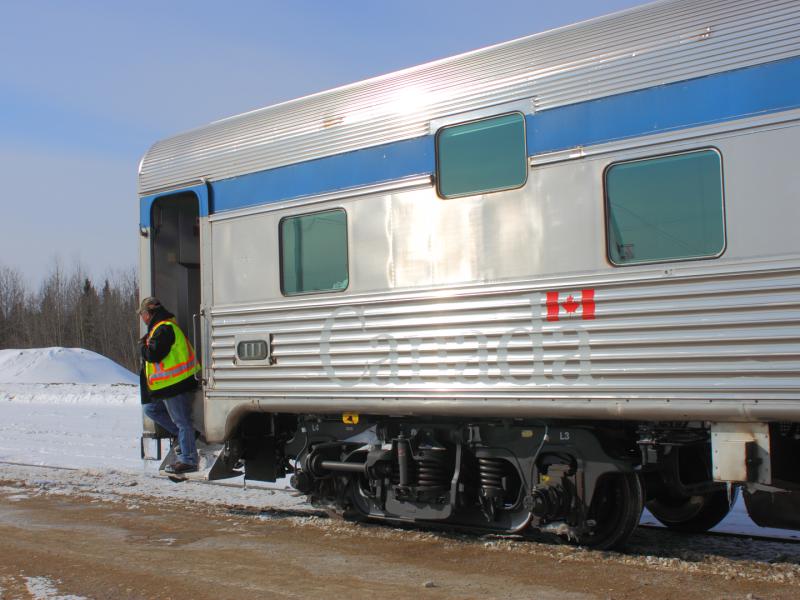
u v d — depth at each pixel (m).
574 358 5.41
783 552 6.00
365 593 4.98
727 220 4.92
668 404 5.06
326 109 6.88
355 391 6.43
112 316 62.66
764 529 6.93
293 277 6.94
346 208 6.59
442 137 6.15
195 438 7.87
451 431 6.29
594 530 5.92
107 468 10.59
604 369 5.30
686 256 5.07
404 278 6.23
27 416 18.17
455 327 5.94
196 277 8.69
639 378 5.16
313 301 6.73
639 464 5.86
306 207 6.86
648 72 5.29
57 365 35.44
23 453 12.21
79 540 6.49
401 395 6.17
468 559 5.76
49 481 9.47
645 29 5.38
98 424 16.33
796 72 4.78
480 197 5.91
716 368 4.90
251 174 7.27
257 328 7.12
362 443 6.85
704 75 5.08
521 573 5.35
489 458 6.19
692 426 5.30
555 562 5.61
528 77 5.78
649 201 5.23
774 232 4.77
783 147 4.78
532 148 5.70
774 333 4.73
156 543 6.37
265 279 7.11
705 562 5.55
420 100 6.29
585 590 4.94
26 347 59.62
